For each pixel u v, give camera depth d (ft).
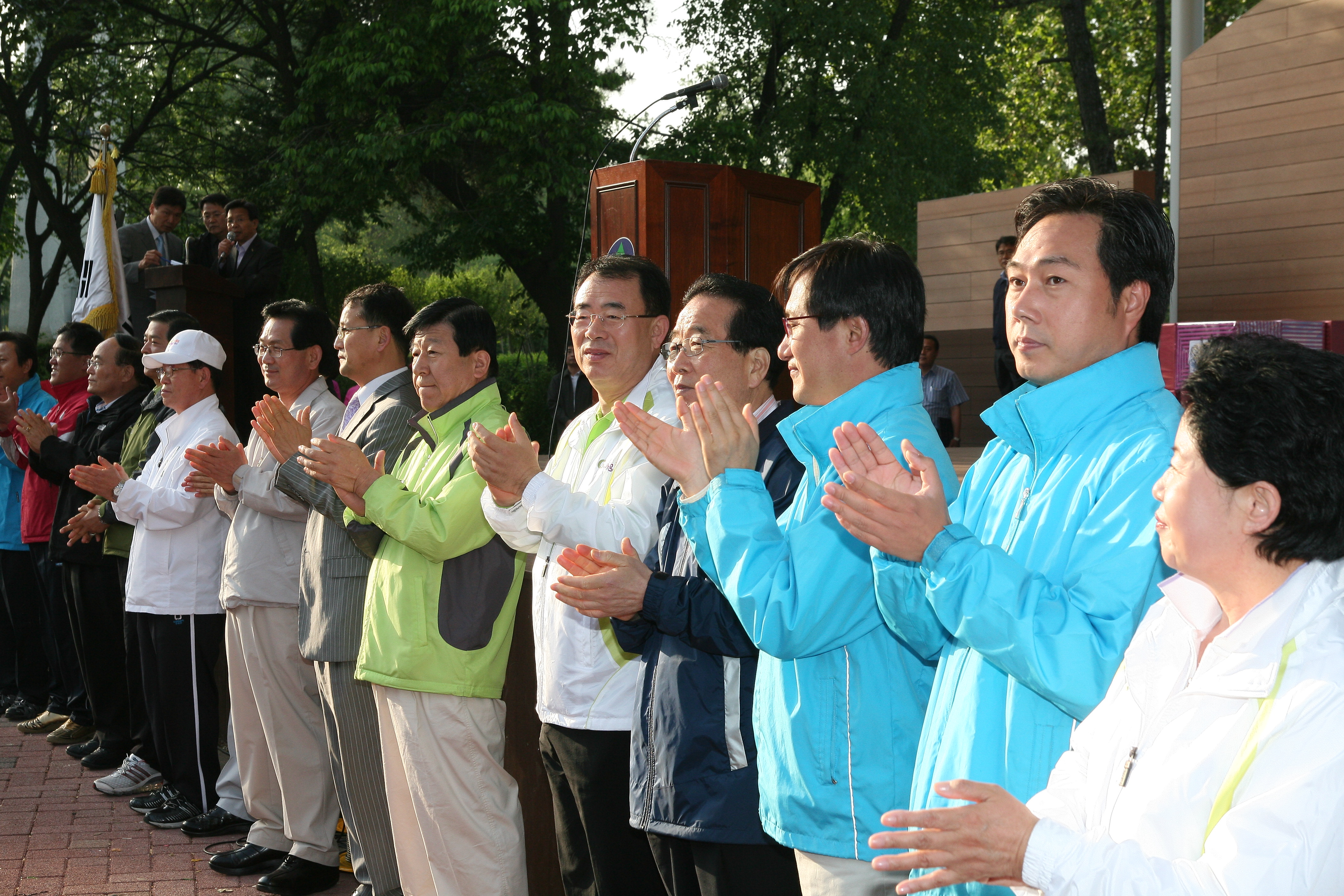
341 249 89.20
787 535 6.10
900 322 6.37
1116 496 4.86
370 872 10.78
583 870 8.90
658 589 6.86
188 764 14.12
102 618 16.43
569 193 51.08
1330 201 22.02
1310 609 3.77
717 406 6.12
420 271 59.93
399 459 11.05
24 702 19.76
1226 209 23.62
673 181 19.10
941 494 4.90
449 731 9.57
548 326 61.16
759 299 7.70
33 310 63.21
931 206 40.93
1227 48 23.52
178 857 13.07
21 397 20.29
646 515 8.12
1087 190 5.40
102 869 12.64
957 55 60.85
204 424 14.53
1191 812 3.77
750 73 60.75
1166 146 66.18
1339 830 3.42
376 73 48.44
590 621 8.31
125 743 16.79
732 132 57.31
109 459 16.74
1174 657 4.17
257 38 64.18
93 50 60.70
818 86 58.95
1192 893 3.47
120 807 14.90
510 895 9.79
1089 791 4.28
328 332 13.35
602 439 8.95
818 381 6.46
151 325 15.70
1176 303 24.35
